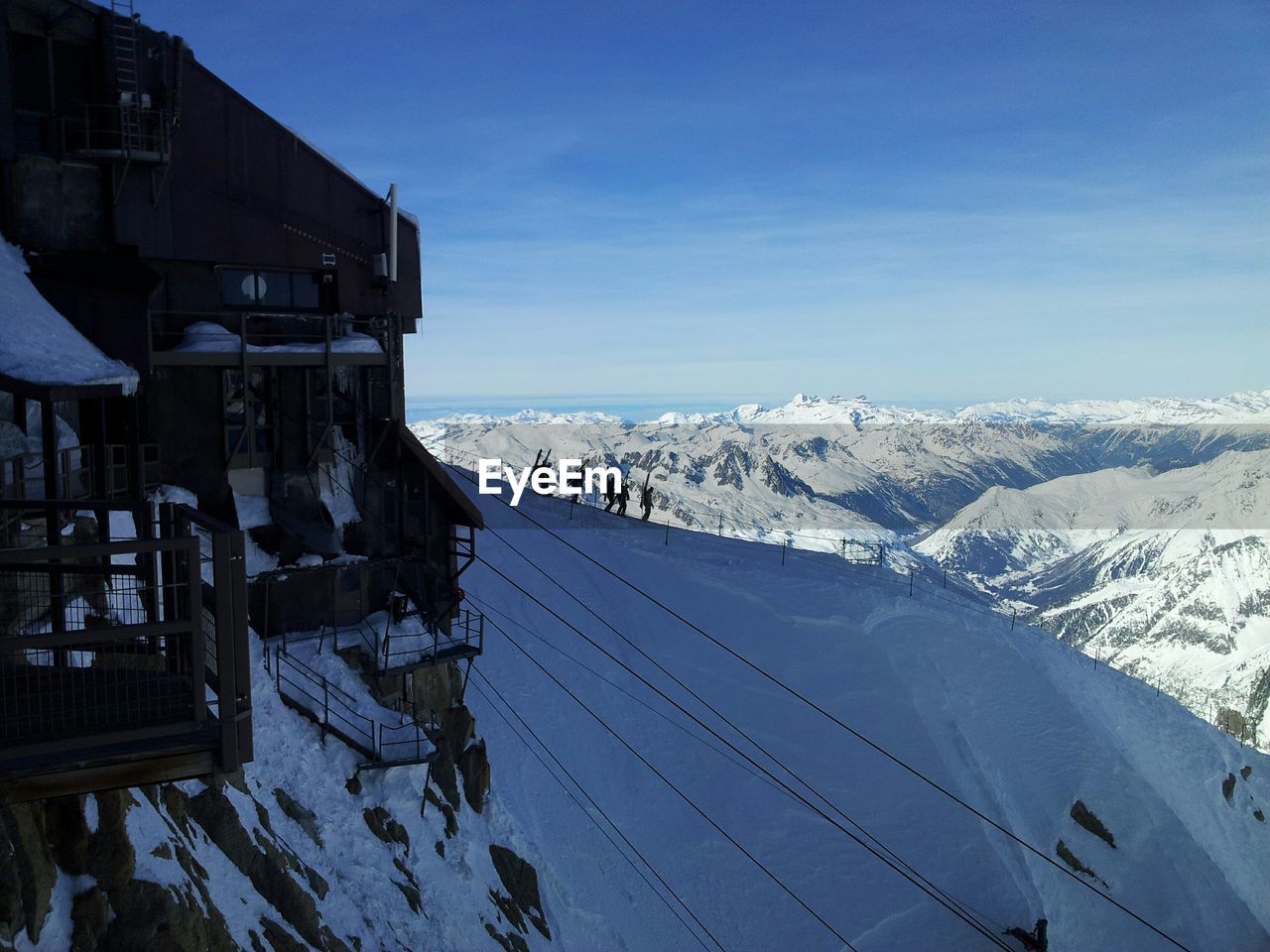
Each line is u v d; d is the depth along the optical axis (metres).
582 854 28.39
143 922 10.74
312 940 15.03
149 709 7.92
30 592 12.18
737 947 28.23
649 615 43.44
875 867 33.28
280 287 22.77
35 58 18.55
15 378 13.12
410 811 21.00
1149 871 41.66
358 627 23.14
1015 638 55.53
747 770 35.50
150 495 19.73
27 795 7.65
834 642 44.72
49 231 19.05
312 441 22.69
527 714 33.34
